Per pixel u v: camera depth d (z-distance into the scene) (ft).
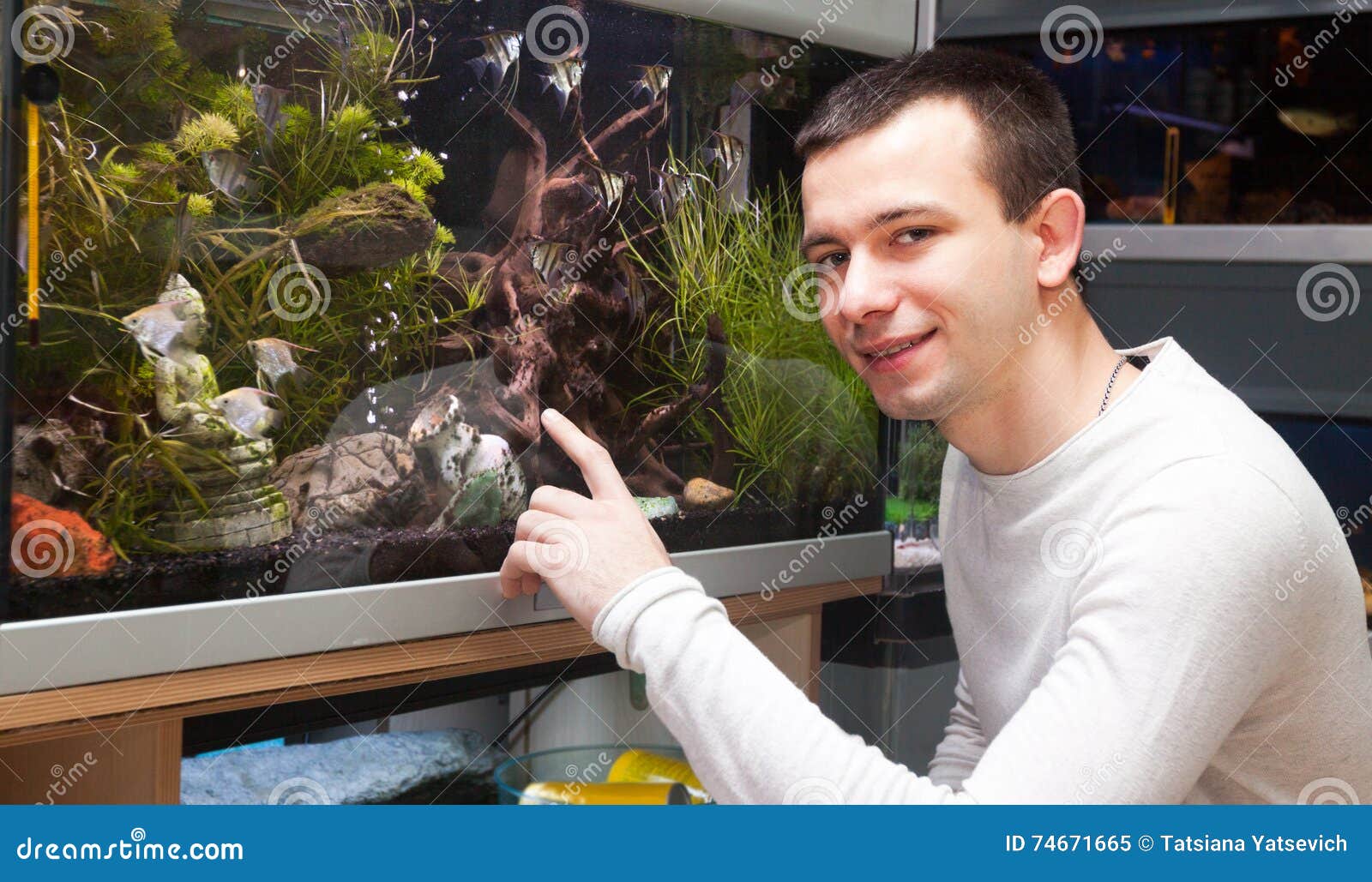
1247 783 2.50
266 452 2.52
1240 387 4.63
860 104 2.58
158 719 2.43
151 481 2.38
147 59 2.32
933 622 4.69
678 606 2.32
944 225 2.48
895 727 4.71
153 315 2.35
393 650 2.74
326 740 3.83
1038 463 2.60
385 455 2.74
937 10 4.66
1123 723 2.07
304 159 2.56
